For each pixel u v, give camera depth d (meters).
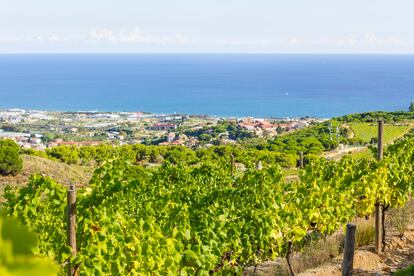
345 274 6.59
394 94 172.12
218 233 6.93
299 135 42.09
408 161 10.42
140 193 9.37
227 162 13.94
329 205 8.58
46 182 6.14
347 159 10.38
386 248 9.70
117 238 5.63
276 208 7.93
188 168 12.10
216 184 11.25
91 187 6.35
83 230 5.64
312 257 9.16
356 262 9.05
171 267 6.00
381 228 9.54
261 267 9.28
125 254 5.82
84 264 5.37
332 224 8.77
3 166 24.50
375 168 9.50
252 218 7.54
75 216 5.38
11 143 25.55
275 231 7.83
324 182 8.95
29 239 0.56
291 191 8.62
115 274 5.54
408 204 12.03
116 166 6.14
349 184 9.05
